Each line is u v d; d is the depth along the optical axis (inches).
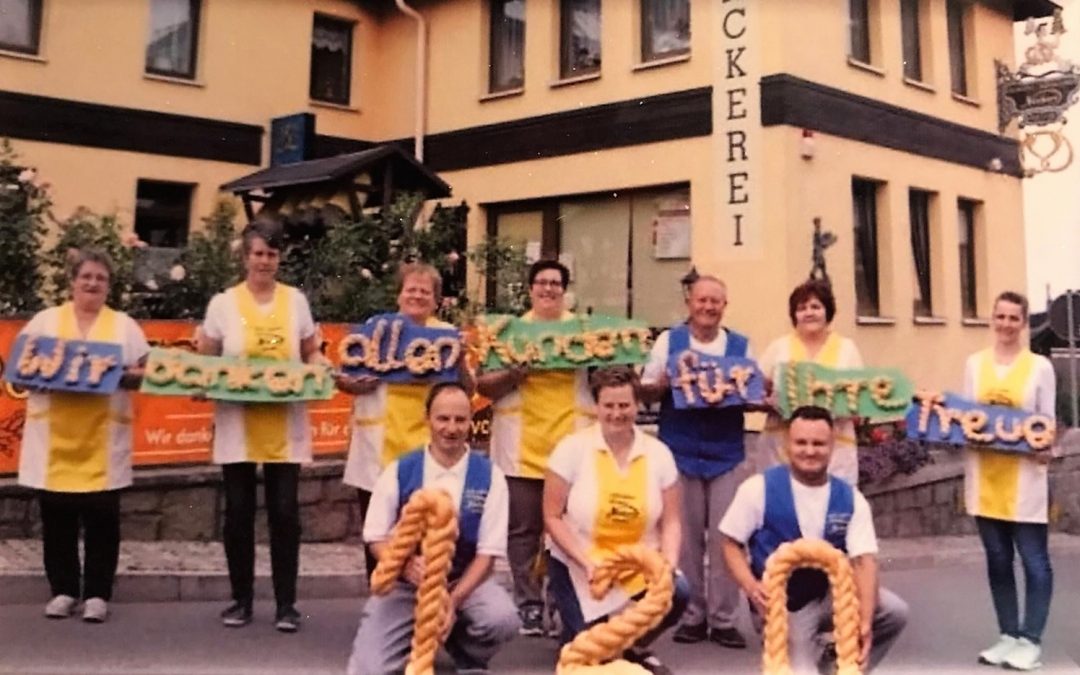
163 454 311.0
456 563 179.0
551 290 230.2
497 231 585.9
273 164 592.4
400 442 223.6
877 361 505.0
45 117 524.7
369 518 178.2
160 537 303.3
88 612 230.4
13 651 205.8
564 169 549.6
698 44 500.1
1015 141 593.0
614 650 126.1
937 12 557.0
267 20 598.2
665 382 230.4
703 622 229.5
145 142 554.9
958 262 561.9
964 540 409.7
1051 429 211.0
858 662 133.2
